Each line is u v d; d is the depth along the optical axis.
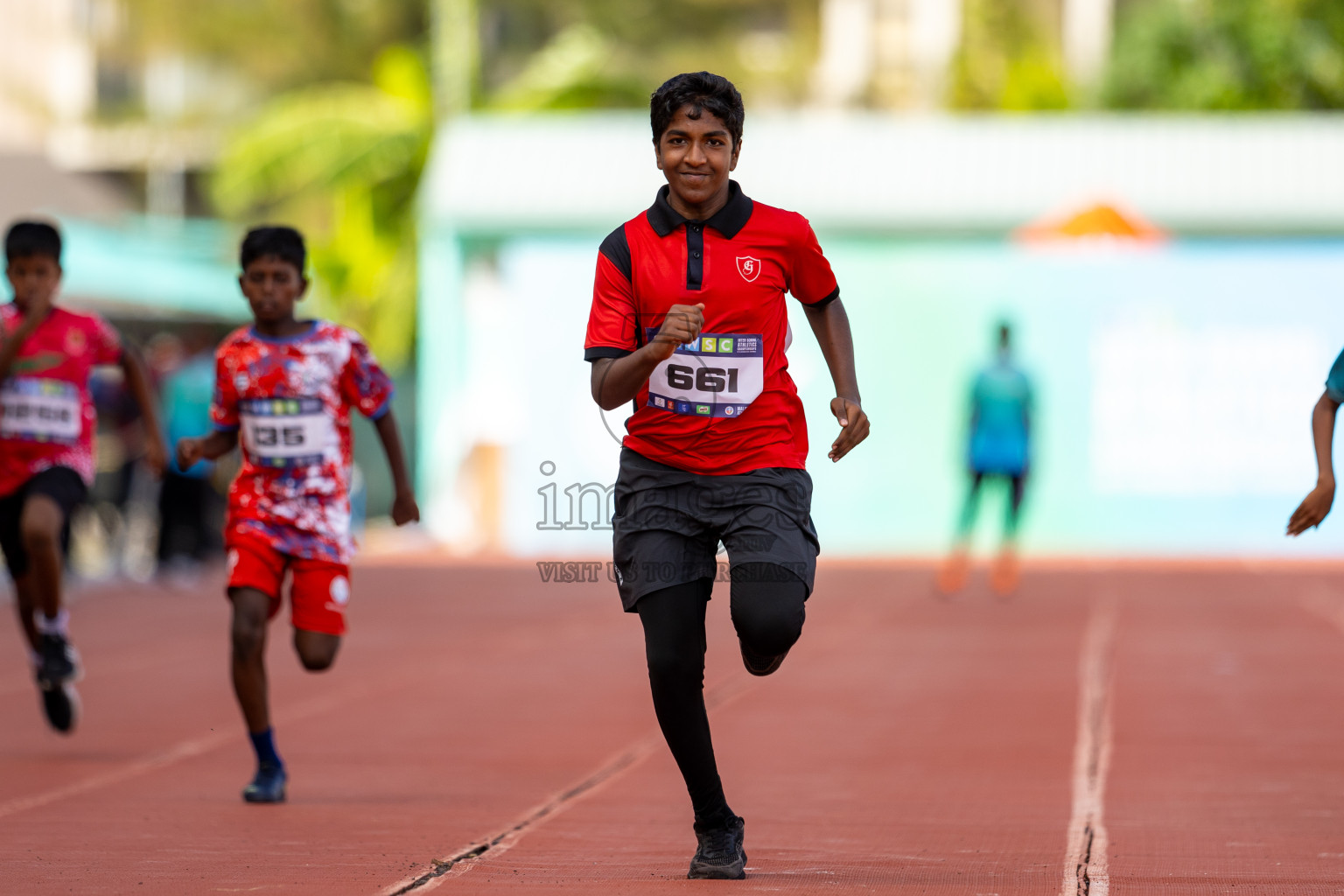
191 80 147.62
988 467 46.56
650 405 14.21
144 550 60.28
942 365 67.38
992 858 15.63
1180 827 17.19
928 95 138.88
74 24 147.62
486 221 69.50
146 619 41.34
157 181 139.62
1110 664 31.56
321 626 19.14
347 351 19.34
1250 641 35.31
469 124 73.00
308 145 102.81
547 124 72.56
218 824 17.41
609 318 14.07
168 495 52.09
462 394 71.00
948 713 25.58
